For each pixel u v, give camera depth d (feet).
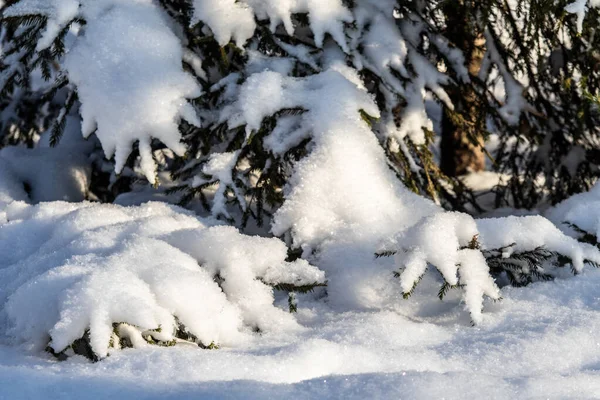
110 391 7.73
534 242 12.25
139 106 13.44
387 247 11.74
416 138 15.93
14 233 13.00
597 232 13.25
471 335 10.57
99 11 14.15
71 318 9.08
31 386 7.83
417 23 16.69
